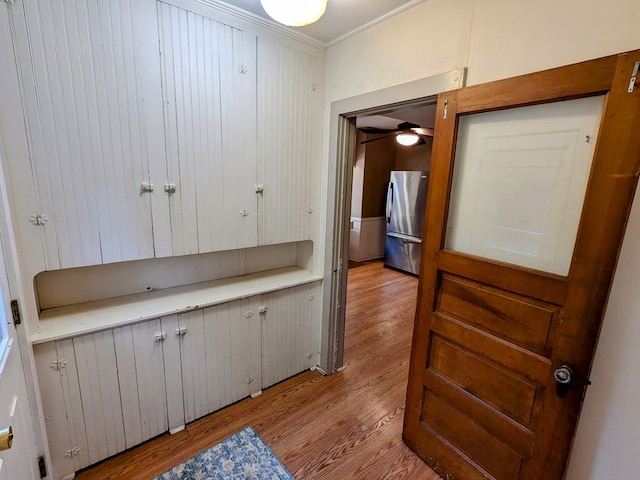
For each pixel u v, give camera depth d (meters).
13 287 1.24
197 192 1.79
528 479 1.35
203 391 1.99
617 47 1.06
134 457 1.74
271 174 2.08
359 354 2.86
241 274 2.40
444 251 1.56
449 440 1.65
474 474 1.54
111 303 1.81
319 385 2.41
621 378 1.16
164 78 1.59
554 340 1.22
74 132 1.40
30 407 1.34
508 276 1.33
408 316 3.67
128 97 1.51
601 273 1.07
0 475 0.89
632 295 1.11
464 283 1.50
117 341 1.62
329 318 2.45
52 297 1.71
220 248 1.93
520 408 1.35
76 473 1.61
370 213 6.02
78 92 1.38
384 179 6.09
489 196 1.42
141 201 1.61
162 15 1.54
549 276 1.20
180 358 1.85
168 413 1.87
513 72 1.32
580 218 1.11
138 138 1.56
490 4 1.37
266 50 1.92
